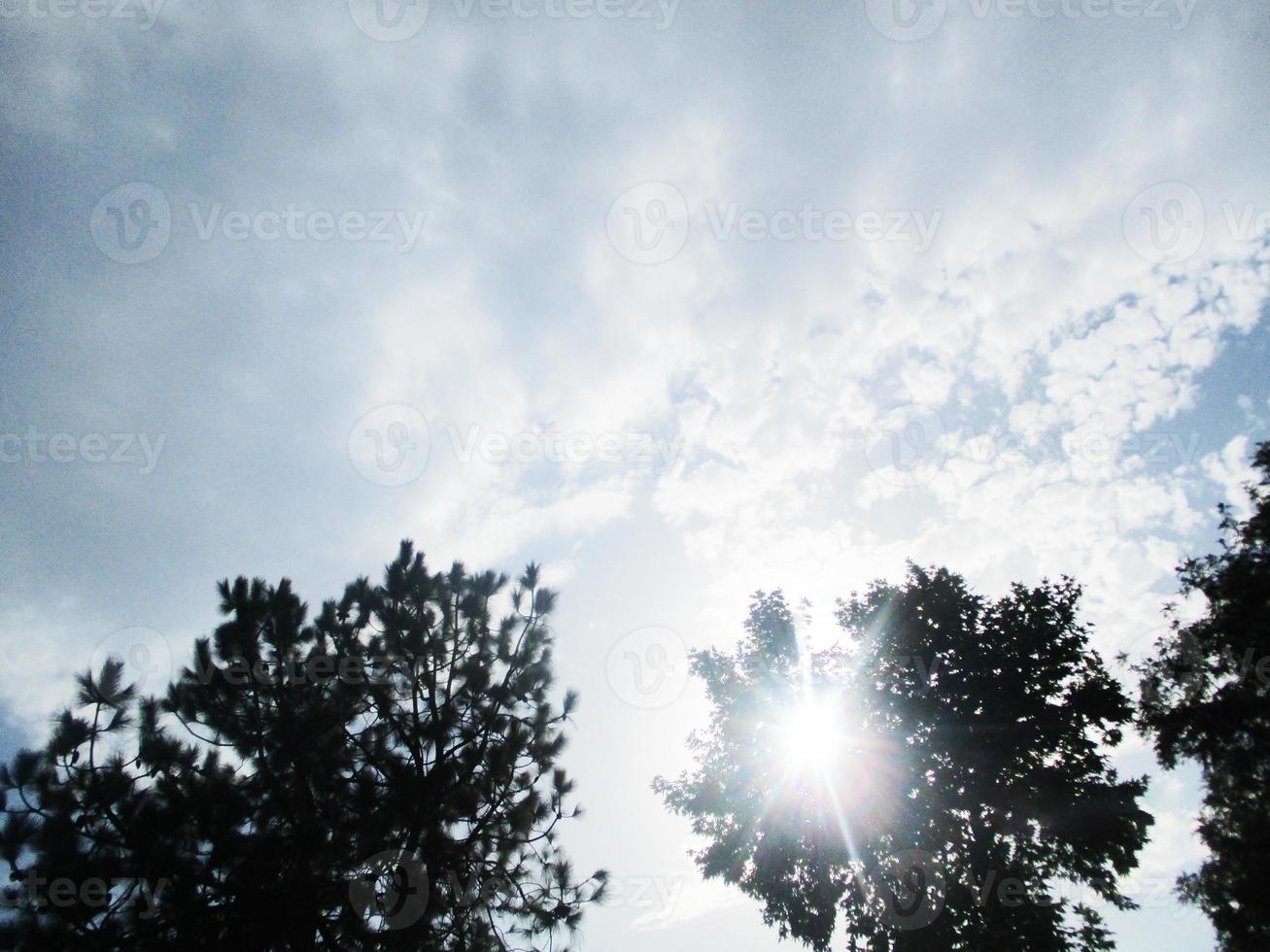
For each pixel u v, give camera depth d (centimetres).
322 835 757
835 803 1809
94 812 698
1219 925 1814
